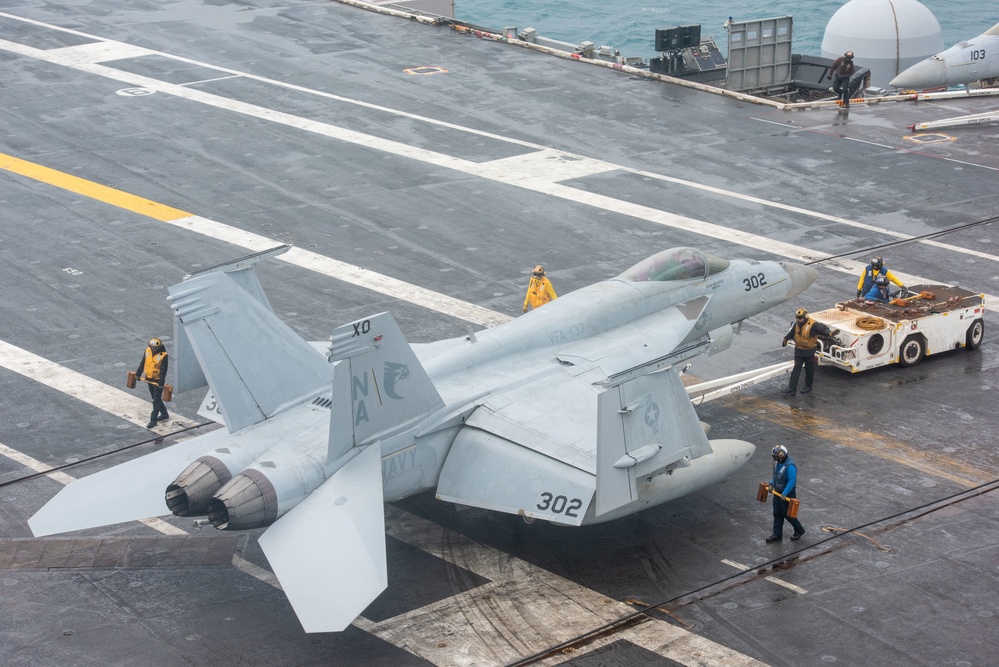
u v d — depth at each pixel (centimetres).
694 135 4491
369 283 3189
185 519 2159
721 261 2555
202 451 1877
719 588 1905
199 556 2031
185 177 3962
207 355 1870
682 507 2183
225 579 1958
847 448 2386
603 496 1806
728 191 3906
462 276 3238
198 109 4647
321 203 3766
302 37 5722
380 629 1808
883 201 3831
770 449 2392
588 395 2117
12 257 3334
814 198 3853
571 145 4347
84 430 2466
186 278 1858
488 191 3884
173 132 4391
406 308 3036
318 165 4097
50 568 1989
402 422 1923
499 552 2033
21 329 2920
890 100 5022
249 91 4872
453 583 1934
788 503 2002
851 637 1761
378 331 1841
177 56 5353
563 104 4831
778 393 2655
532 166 4119
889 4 6812
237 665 1714
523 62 5428
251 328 1927
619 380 1817
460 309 3027
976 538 2044
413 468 1945
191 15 6103
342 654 1742
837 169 4141
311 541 1672
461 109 4722
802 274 2731
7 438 2428
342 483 1792
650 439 1881
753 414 2550
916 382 2691
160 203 3744
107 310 3027
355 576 1587
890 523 2098
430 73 5206
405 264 3319
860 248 3441
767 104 4912
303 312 3006
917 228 3600
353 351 1806
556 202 3797
